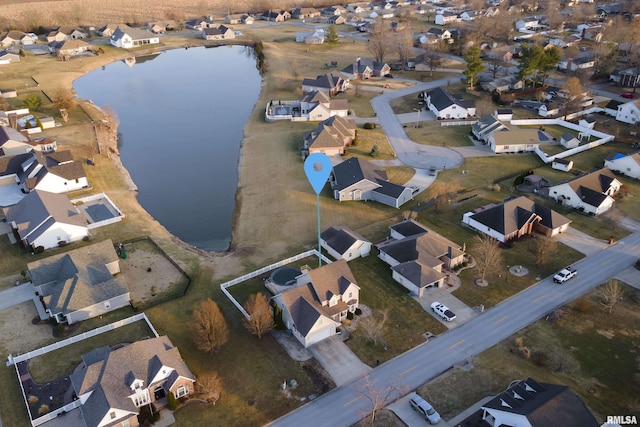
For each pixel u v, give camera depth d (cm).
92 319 6356
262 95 14912
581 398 5134
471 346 5841
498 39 19625
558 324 6134
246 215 8881
